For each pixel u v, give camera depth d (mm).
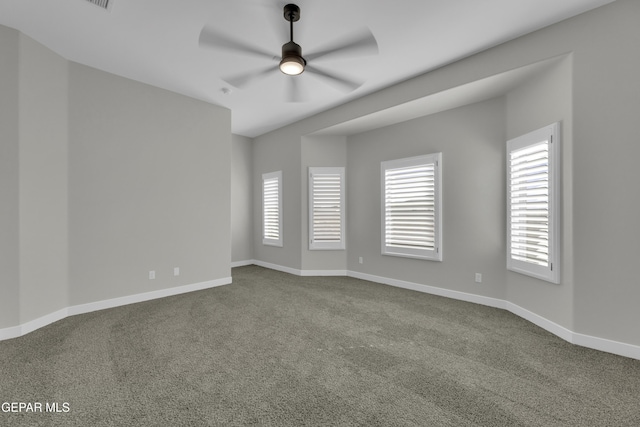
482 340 2561
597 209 2375
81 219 3240
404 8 2357
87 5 2334
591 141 2395
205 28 2508
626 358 2229
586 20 2404
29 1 2277
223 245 4559
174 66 3307
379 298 3832
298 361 2188
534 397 1759
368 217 4867
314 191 5203
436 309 3391
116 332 2717
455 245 3830
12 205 2625
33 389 1825
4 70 2590
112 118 3463
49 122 2951
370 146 4820
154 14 2430
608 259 2334
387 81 3627
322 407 1661
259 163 6258
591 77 2387
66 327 2830
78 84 3221
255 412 1617
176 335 2654
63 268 3096
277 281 4793
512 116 3268
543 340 2553
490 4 2320
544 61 2617
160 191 3877
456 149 3803
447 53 3012
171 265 3982
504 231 3438
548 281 2740
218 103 4406
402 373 2025
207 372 2027
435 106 3752
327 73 3256
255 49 2727
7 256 2604
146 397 1748
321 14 2410
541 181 2812
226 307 3465
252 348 2398
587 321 2424
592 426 1517
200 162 4285
